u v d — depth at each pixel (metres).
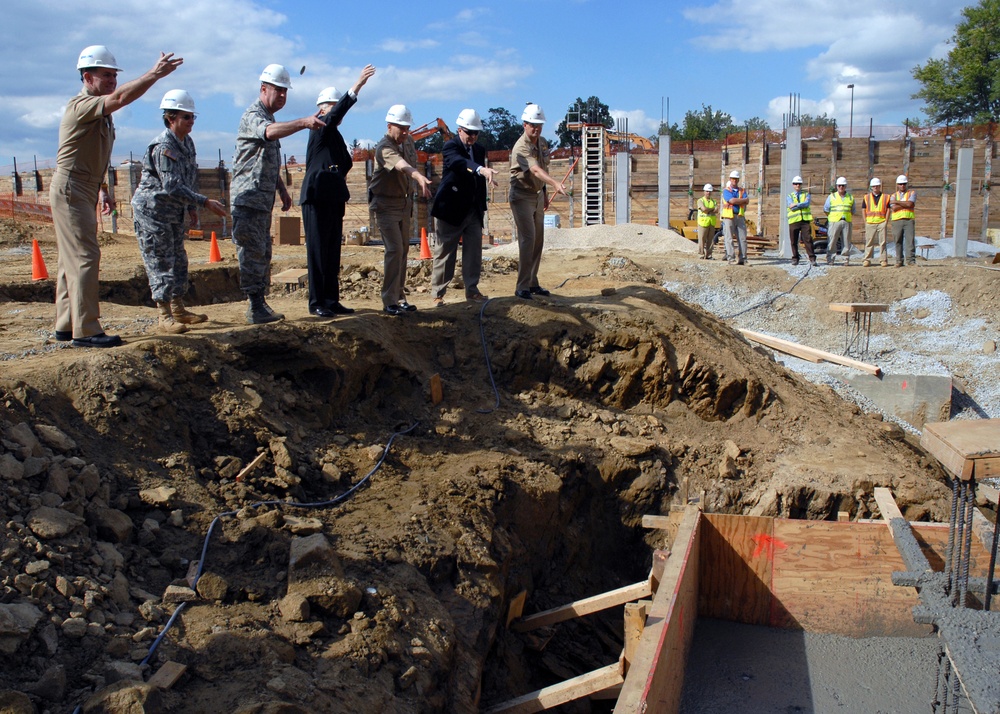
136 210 6.48
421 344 8.19
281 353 6.50
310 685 3.56
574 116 30.17
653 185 27.48
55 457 4.43
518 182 8.71
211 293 11.63
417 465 6.42
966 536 3.96
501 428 7.39
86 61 5.41
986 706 3.05
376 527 5.18
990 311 14.30
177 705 3.27
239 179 6.70
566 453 7.25
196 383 5.73
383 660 3.96
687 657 5.59
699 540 6.20
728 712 5.17
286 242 20.72
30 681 3.17
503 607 5.55
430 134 28.89
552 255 16.25
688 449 8.02
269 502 5.04
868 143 24.94
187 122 6.39
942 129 24.95
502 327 8.52
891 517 6.27
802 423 8.71
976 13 47.47
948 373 12.84
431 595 4.74
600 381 8.48
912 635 6.09
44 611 3.49
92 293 5.82
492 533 5.73
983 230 25.47
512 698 5.07
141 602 3.84
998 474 3.50
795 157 23.94
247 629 3.80
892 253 21.72
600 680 4.67
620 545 7.42
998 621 3.68
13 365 5.26
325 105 7.08
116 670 3.32
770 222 25.14
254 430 5.63
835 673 5.59
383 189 7.87
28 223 19.34
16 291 9.76
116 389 5.09
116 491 4.53
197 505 4.71
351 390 6.89
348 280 11.77
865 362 13.42
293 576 4.20
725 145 26.77
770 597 6.21
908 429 11.95
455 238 8.84
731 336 10.59
